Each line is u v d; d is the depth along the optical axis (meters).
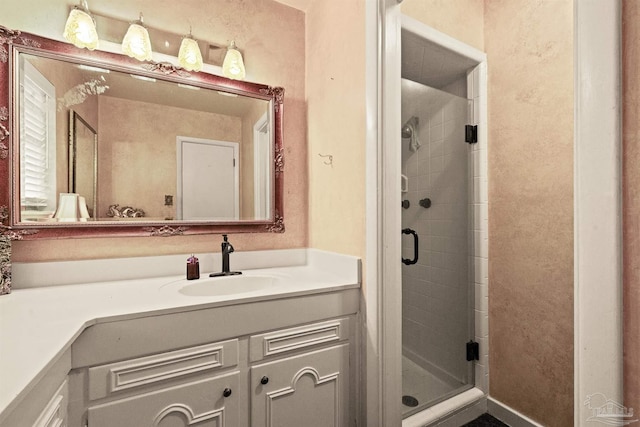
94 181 1.29
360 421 1.26
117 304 0.94
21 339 0.69
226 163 1.55
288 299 1.11
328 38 1.53
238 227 1.58
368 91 1.22
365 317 1.25
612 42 0.44
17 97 1.15
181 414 0.93
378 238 1.18
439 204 1.80
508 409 1.57
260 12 1.66
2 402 0.46
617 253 0.44
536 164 1.45
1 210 1.12
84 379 0.81
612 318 0.44
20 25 1.18
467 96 1.77
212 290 1.34
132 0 1.38
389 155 1.19
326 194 1.54
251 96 1.60
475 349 1.70
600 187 0.45
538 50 1.45
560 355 1.36
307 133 1.75
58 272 1.20
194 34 1.50
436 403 1.57
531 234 1.48
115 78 1.33
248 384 1.04
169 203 1.43
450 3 1.59
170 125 1.44
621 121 0.44
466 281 1.74
